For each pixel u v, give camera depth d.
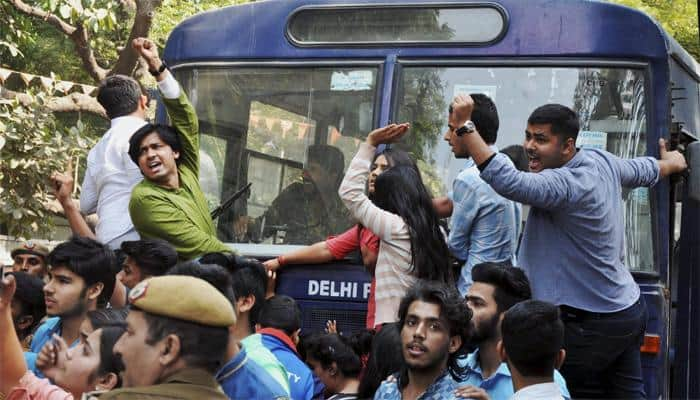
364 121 8.54
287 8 8.82
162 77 7.64
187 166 7.83
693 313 9.16
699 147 7.96
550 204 6.81
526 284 5.95
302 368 6.54
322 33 8.73
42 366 4.77
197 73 8.98
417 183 7.45
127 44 15.70
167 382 4.03
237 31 8.92
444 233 8.13
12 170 13.64
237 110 8.84
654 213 7.91
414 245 7.31
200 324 4.05
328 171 8.57
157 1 15.57
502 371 5.86
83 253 5.94
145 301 4.05
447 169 8.34
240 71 8.88
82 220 8.09
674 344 9.23
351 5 8.67
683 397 9.21
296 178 8.63
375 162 7.74
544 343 5.00
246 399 4.85
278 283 8.36
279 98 8.76
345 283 8.17
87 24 14.92
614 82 8.13
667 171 7.62
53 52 20.16
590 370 7.14
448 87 8.41
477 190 7.58
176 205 7.54
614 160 7.19
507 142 8.23
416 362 5.35
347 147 8.55
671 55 8.55
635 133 8.06
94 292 5.98
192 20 9.07
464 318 5.39
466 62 8.40
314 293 8.25
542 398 5.02
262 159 8.74
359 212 7.44
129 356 4.06
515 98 8.28
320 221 8.54
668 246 7.96
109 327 4.80
